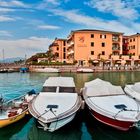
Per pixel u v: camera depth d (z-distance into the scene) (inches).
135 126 476.4
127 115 442.6
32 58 3297.2
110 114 453.7
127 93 700.0
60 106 480.4
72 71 2255.2
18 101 612.4
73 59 2650.1
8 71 2297.0
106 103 504.1
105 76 1761.8
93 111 503.2
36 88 1095.6
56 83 594.6
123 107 477.1
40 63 2450.8
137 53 2874.0
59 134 455.5
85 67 2289.6
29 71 2317.9
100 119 484.7
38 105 487.8
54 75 1871.3
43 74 1990.7
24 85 1212.5
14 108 557.6
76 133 463.8
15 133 463.2
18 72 2250.2
